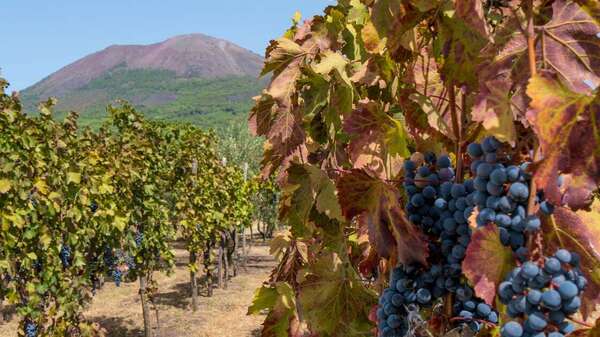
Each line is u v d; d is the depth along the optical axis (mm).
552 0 1498
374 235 1806
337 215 2398
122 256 10367
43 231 7602
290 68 2965
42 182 7457
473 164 1364
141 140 11422
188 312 12211
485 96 1302
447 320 1562
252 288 14688
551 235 1280
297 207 2574
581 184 1132
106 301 13195
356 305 2396
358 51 2832
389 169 2227
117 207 10117
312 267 2420
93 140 10875
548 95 1140
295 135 2943
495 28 1555
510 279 1196
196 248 12648
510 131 1252
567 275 1140
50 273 7719
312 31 3002
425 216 1641
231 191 15914
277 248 3465
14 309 12156
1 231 7027
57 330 8000
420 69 2121
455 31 1606
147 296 10656
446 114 1940
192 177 13227
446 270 1544
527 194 1231
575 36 1416
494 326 1444
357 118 2232
